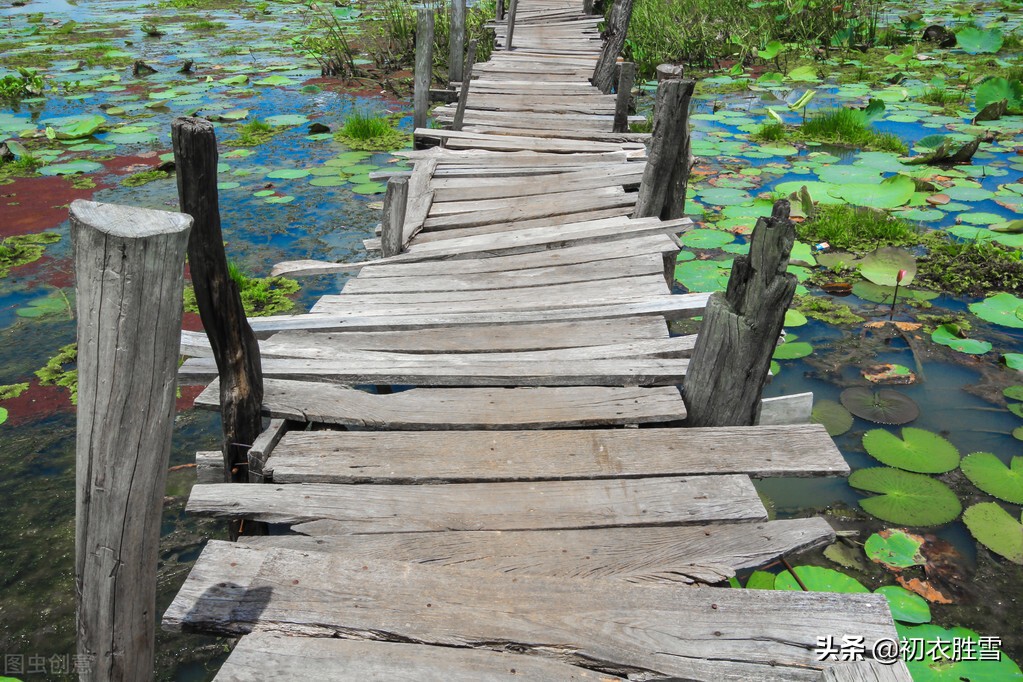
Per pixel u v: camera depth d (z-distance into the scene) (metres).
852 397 3.46
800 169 6.47
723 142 7.30
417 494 2.12
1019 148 6.86
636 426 2.42
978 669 2.15
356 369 2.64
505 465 2.21
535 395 2.54
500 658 1.63
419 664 1.61
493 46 10.62
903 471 2.98
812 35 11.80
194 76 10.52
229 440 2.27
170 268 1.36
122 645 1.56
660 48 11.08
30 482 3.04
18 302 4.48
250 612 1.71
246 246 5.20
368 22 14.39
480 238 4.02
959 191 5.80
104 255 1.30
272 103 9.14
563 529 2.01
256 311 4.32
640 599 1.76
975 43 10.64
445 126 6.81
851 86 9.43
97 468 1.42
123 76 10.55
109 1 19.39
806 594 1.76
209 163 1.93
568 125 6.30
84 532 1.47
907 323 4.10
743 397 2.37
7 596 2.54
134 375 1.38
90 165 6.85
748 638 1.67
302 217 5.68
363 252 5.10
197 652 2.35
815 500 2.89
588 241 3.87
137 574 1.53
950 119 7.93
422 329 3.00
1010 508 2.80
